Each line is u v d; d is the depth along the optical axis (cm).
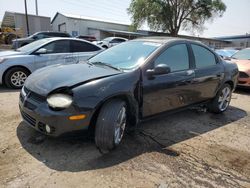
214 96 510
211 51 496
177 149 353
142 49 392
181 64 414
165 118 480
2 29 2589
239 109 599
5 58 625
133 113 348
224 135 422
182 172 295
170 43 402
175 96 402
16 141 336
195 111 543
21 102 331
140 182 270
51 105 285
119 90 314
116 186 260
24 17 3114
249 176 300
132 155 324
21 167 280
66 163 293
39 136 353
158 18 3784
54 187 252
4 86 673
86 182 262
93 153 319
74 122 288
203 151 354
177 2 3806
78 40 733
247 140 409
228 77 524
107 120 303
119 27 4512
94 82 304
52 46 689
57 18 4356
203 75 452
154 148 349
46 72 347
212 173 299
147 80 354
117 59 391
